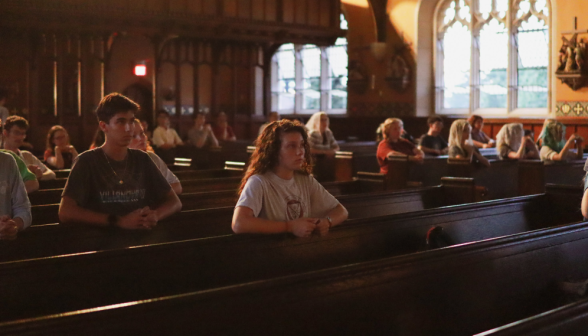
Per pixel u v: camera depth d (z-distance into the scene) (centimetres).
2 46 1340
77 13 1159
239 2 1390
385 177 698
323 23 1521
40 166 618
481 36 1611
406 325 295
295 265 364
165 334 219
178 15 1273
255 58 1756
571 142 848
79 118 1441
